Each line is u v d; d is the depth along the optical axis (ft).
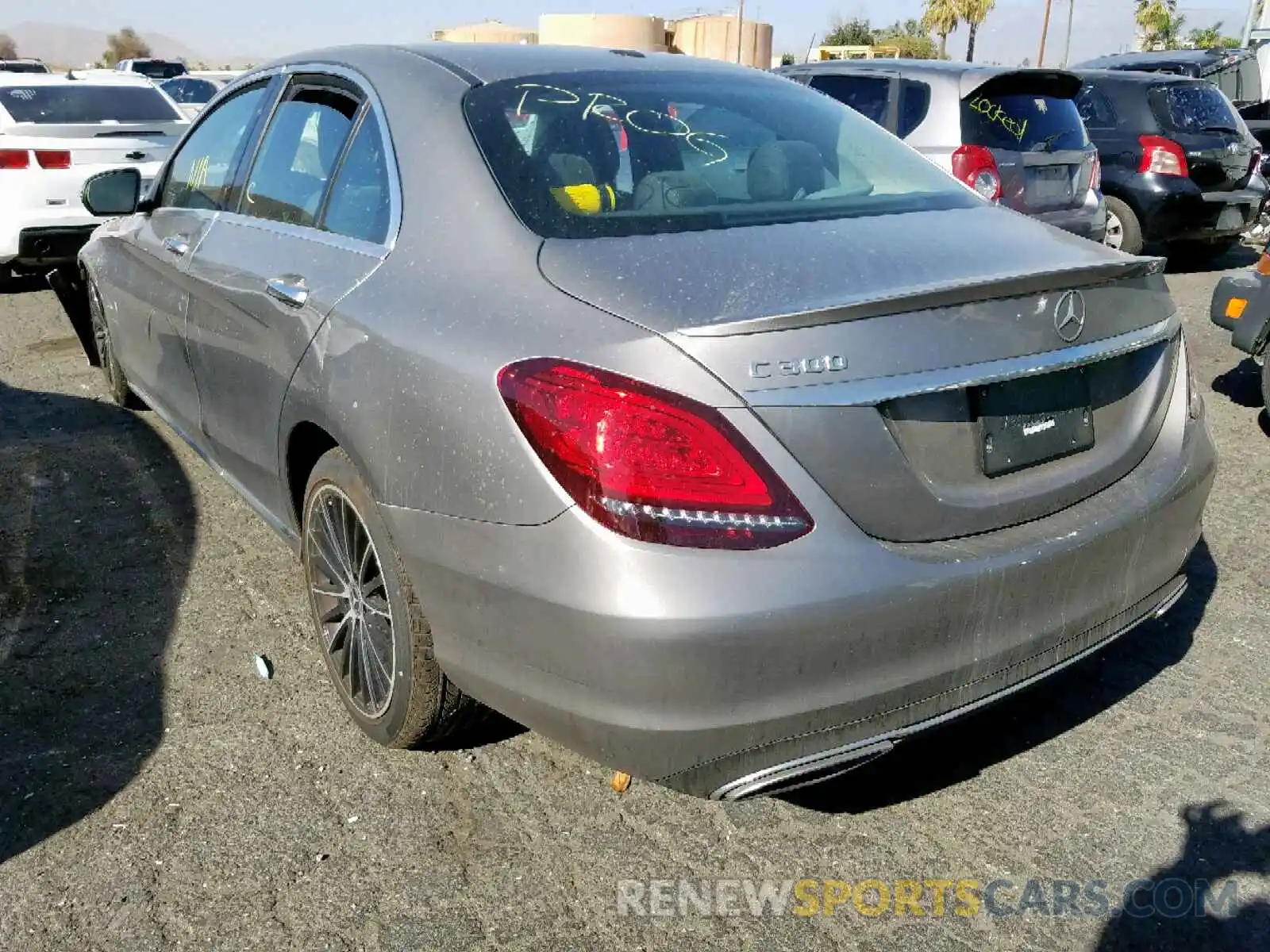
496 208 8.21
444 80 9.53
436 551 7.52
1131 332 8.35
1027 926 7.59
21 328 24.32
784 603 6.53
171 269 12.66
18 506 14.52
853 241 8.07
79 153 26.66
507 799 8.86
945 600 6.98
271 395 9.90
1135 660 10.85
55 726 9.73
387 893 7.84
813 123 10.39
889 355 6.91
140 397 16.11
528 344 7.11
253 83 12.56
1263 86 57.72
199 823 8.53
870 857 8.26
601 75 9.98
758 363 6.61
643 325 6.83
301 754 9.40
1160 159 30.17
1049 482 7.82
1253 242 36.19
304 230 10.17
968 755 9.43
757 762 6.82
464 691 7.93
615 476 6.53
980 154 23.32
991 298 7.35
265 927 7.52
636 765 6.89
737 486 6.53
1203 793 8.90
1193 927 7.57
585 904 7.77
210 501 14.73
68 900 7.75
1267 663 10.77
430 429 7.47
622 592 6.49
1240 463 16.46
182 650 11.03
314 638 11.29
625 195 8.57
